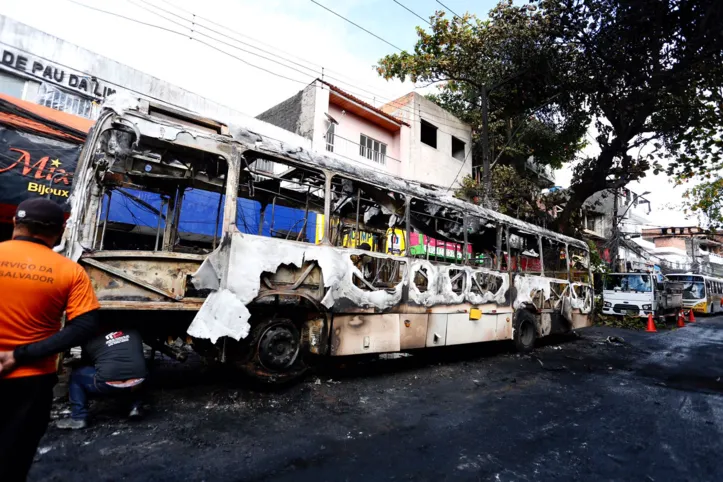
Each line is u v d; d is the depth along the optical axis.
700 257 36.00
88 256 3.72
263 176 6.12
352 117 15.37
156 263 4.05
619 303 15.95
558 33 12.32
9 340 1.67
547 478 3.01
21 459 1.67
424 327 6.54
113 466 2.83
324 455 3.22
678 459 3.46
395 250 7.41
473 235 8.48
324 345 5.19
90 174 3.88
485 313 7.76
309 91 14.17
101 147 4.10
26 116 6.71
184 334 4.43
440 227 7.78
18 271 1.69
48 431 3.29
